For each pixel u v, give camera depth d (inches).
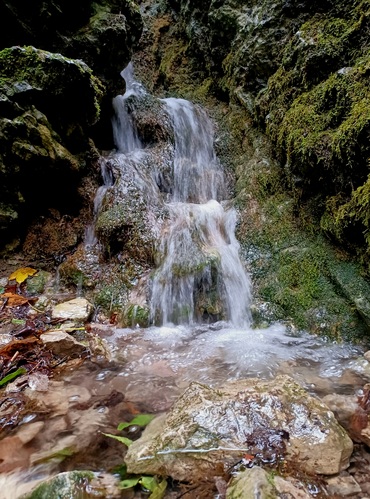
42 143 126.2
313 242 118.6
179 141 176.9
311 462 57.4
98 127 168.4
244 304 120.4
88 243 139.3
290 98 129.4
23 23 134.5
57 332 102.3
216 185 163.5
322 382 84.6
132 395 81.8
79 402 79.3
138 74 217.6
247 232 133.4
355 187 102.0
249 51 155.6
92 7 154.2
